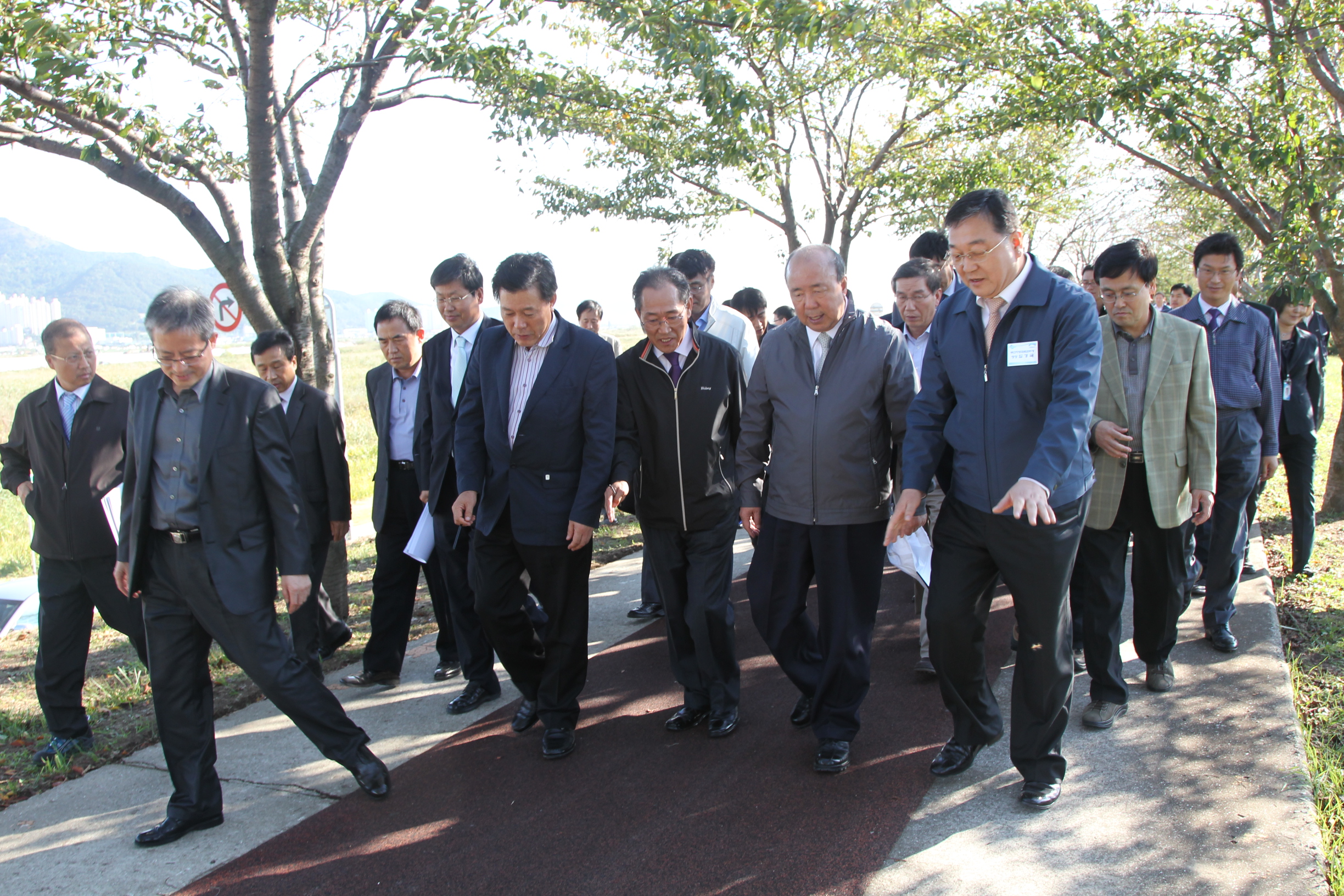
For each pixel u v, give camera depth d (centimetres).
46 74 448
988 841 286
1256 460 423
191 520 307
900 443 353
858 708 340
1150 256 357
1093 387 281
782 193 1093
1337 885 259
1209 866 265
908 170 1039
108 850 308
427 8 593
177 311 298
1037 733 301
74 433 377
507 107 604
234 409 313
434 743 383
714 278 480
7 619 582
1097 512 357
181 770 314
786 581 357
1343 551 593
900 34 731
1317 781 313
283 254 561
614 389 362
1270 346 443
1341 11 580
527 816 318
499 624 373
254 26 513
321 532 467
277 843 309
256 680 315
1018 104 734
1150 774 320
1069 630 304
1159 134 628
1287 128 601
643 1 580
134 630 395
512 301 344
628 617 542
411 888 280
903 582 582
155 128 517
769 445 375
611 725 392
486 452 380
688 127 902
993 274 286
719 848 292
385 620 451
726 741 369
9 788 353
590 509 351
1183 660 418
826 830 298
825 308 329
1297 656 434
